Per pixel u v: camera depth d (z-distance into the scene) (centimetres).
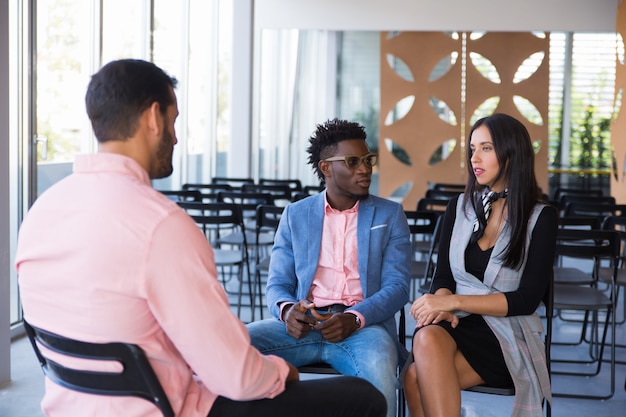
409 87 1078
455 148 1079
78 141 552
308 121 1370
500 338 235
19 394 365
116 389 157
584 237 400
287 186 715
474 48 1066
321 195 266
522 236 243
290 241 264
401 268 258
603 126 1423
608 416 358
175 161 820
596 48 1413
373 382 224
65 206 157
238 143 887
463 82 1073
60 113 519
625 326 539
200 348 154
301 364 244
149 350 156
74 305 154
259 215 498
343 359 237
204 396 168
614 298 396
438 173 1085
